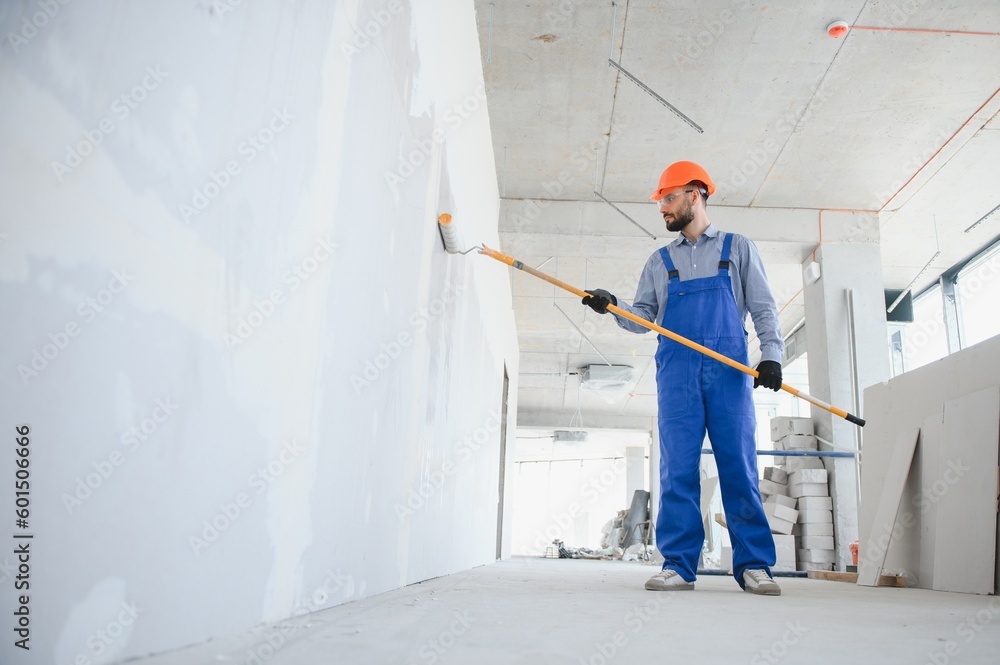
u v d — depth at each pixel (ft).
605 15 12.66
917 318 26.22
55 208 2.05
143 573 2.41
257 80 3.09
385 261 5.30
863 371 18.45
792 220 19.42
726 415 7.45
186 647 2.67
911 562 10.50
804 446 18.99
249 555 3.17
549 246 19.85
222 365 2.87
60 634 2.05
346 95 4.27
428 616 4.07
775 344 7.60
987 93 14.60
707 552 32.89
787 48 13.44
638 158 17.30
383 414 5.37
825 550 17.80
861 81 14.33
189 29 2.60
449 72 8.28
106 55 2.22
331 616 3.87
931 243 21.53
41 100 2.02
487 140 13.52
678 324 7.74
